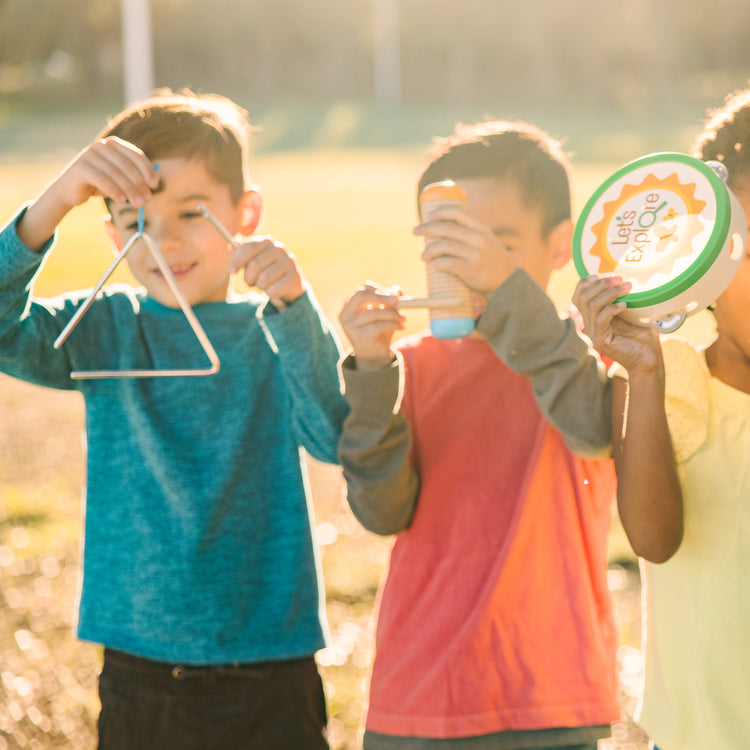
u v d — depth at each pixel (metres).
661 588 2.79
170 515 3.27
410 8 75.69
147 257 3.29
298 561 3.33
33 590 6.06
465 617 2.94
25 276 3.07
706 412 2.72
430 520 3.07
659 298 2.44
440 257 2.60
